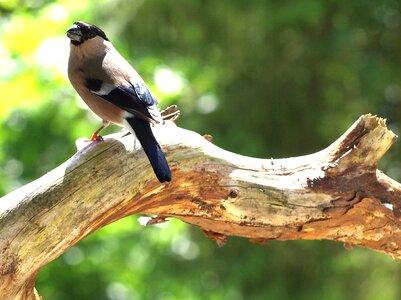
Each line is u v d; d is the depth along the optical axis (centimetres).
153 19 1630
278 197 763
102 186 723
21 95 1234
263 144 1647
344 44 1644
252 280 1664
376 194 769
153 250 1652
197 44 1667
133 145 739
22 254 696
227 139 1623
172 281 1647
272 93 1659
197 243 1667
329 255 1656
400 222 775
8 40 1229
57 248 712
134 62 1437
